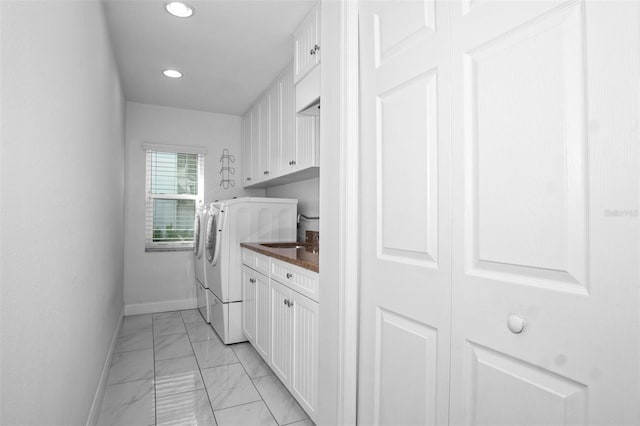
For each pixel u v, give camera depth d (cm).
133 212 373
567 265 73
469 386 94
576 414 72
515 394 83
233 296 294
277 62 280
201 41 248
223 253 292
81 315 146
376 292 130
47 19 98
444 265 102
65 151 118
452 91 99
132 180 373
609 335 66
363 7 138
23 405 81
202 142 405
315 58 202
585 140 70
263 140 345
